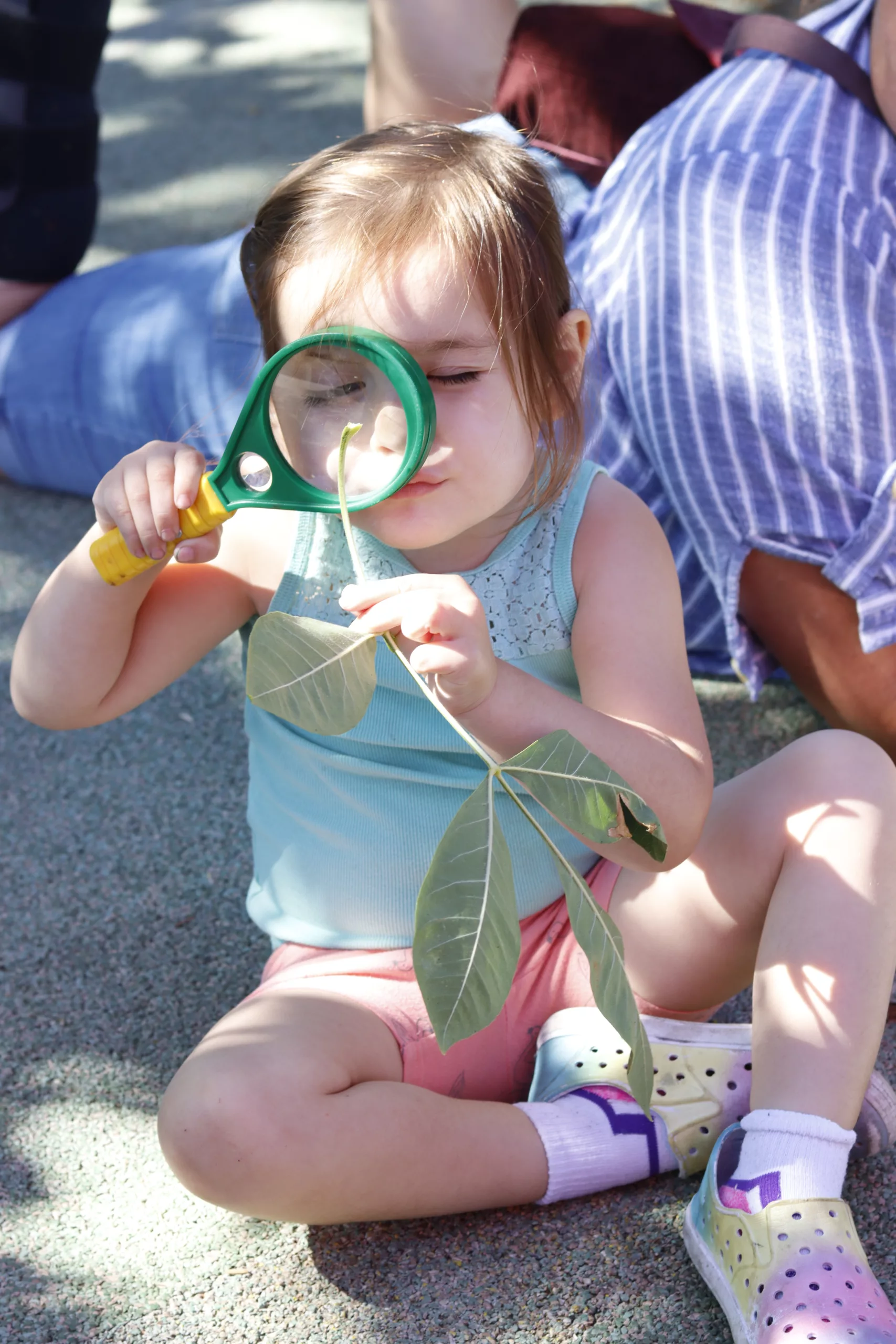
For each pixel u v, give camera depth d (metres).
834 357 1.50
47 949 1.47
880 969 1.08
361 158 1.17
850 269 1.53
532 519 1.24
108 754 1.81
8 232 2.30
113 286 2.27
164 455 1.13
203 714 1.89
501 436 1.11
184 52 4.23
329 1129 1.04
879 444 1.50
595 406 1.53
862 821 1.12
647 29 2.05
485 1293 1.07
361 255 1.08
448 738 1.21
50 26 2.22
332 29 4.32
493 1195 1.11
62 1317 1.06
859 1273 0.99
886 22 1.56
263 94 3.85
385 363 1.01
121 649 1.24
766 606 1.58
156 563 1.16
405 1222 1.14
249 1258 1.11
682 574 1.70
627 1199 1.15
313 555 1.24
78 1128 1.25
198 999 1.39
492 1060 1.23
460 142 1.20
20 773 1.77
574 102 2.02
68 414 2.25
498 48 2.28
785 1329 0.96
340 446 1.01
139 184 3.33
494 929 0.82
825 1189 1.02
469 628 1.00
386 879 1.22
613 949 0.89
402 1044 1.17
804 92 1.63
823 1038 1.05
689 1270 1.08
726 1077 1.18
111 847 1.63
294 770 1.27
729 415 1.52
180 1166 1.04
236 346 2.07
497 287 1.10
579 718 1.10
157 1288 1.08
